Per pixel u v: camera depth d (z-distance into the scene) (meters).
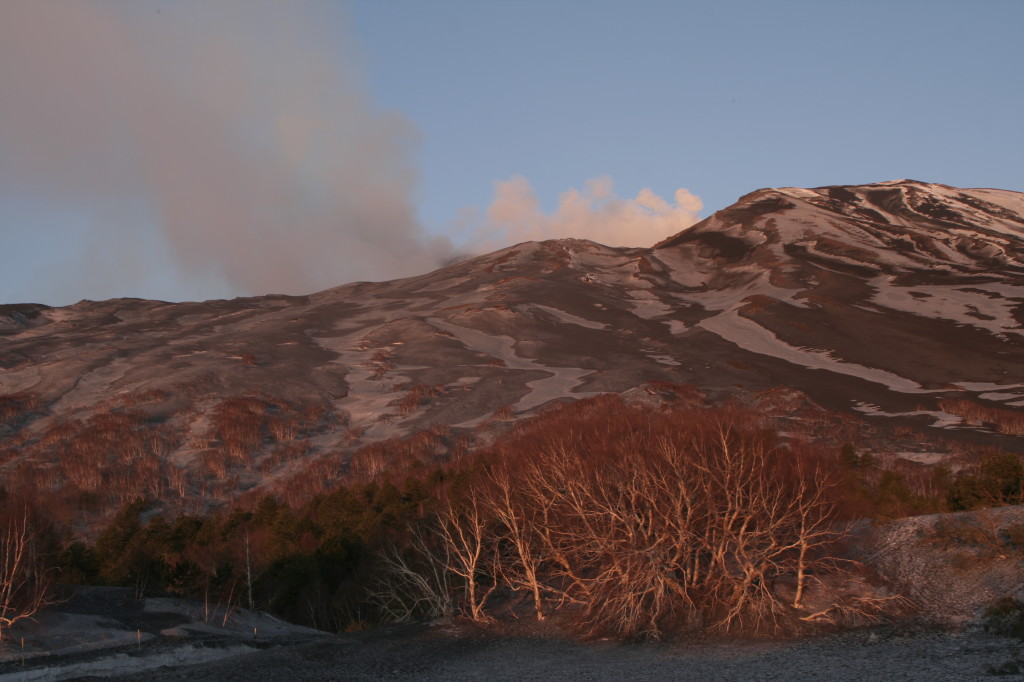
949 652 15.42
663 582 19.41
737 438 26.44
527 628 20.53
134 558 25.62
